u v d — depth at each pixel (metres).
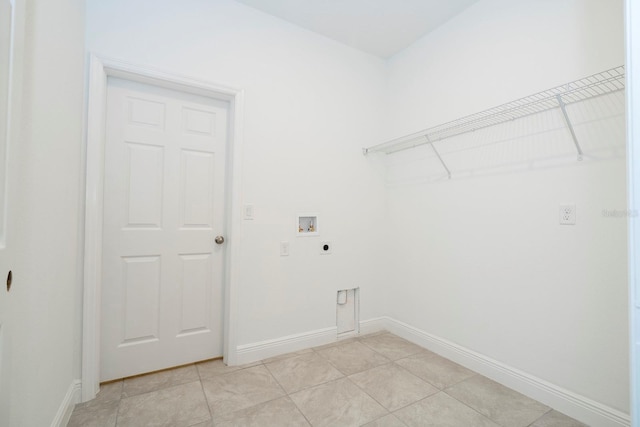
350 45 2.72
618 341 1.48
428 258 2.49
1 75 0.85
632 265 1.09
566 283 1.67
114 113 1.91
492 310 2.02
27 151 1.07
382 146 2.68
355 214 2.74
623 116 1.48
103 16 1.78
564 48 1.69
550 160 1.74
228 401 1.72
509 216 1.94
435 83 2.46
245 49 2.22
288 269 2.39
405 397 1.78
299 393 1.81
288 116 2.40
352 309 2.76
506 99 1.96
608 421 1.49
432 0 2.15
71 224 1.57
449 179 2.33
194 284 2.16
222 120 2.27
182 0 2.02
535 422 1.58
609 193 1.52
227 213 2.25
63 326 1.48
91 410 1.62
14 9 0.91
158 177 2.04
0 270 0.83
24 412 1.06
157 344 2.04
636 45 1.09
